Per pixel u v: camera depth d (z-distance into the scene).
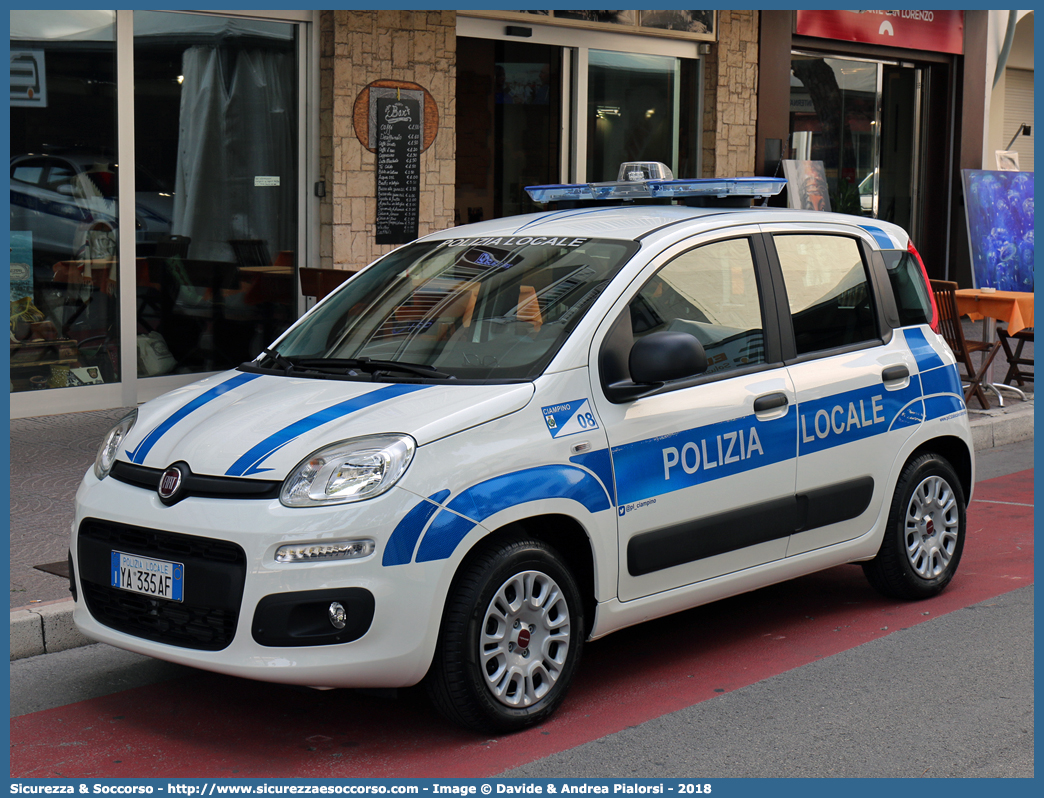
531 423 4.18
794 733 4.15
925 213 17.95
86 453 8.02
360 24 10.60
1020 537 7.04
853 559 5.43
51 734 4.18
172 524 3.92
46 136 9.19
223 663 3.81
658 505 4.49
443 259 5.20
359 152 10.74
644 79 13.55
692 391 4.68
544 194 6.14
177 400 4.65
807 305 5.31
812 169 14.85
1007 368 12.80
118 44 9.52
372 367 4.59
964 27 17.52
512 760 3.95
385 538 3.78
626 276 4.63
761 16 14.35
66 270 9.39
